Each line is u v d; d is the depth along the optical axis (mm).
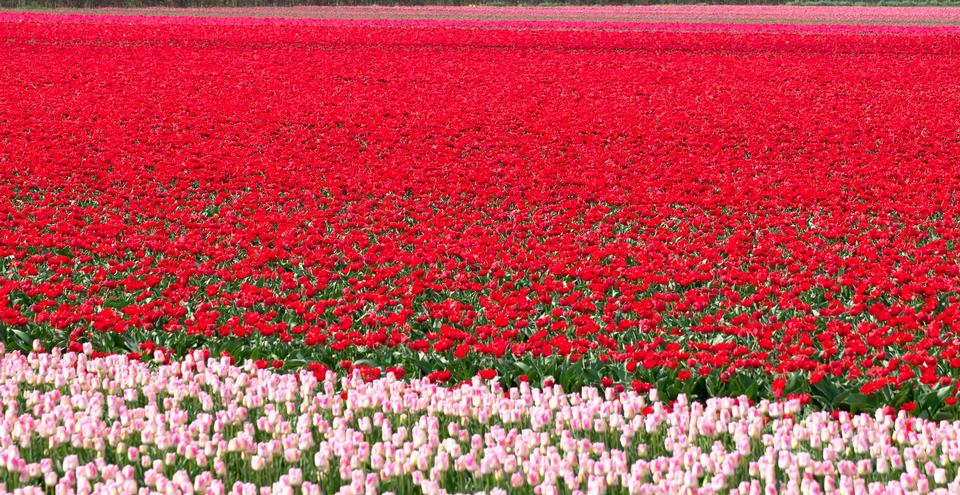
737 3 102750
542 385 12359
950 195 23922
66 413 10695
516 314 14203
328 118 33750
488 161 27859
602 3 102500
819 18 79188
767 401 11414
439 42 54062
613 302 14984
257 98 37531
